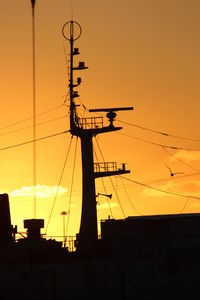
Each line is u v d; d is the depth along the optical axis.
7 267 117.50
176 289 114.38
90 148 129.75
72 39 130.75
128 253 115.69
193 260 114.81
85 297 114.25
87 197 128.25
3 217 124.38
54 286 114.75
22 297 115.88
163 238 115.50
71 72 130.62
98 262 115.19
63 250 119.38
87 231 126.62
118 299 114.00
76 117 130.25
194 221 115.69
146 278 114.56
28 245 118.44
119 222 117.88
